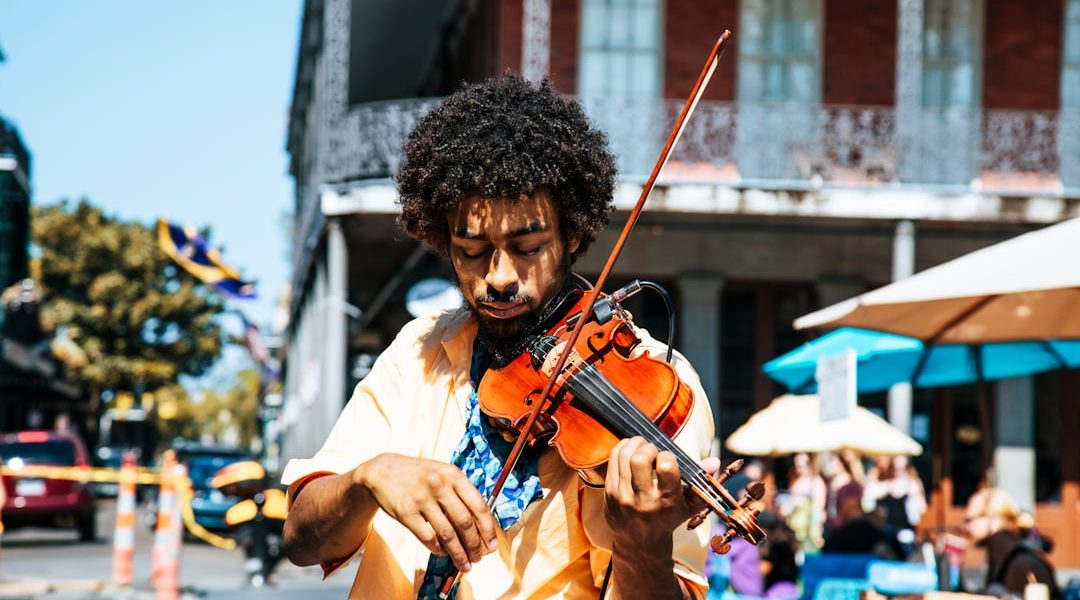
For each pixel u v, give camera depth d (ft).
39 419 149.07
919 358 34.73
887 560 36.73
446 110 8.32
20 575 54.60
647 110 63.26
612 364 7.82
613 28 68.03
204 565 63.52
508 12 66.64
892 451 43.42
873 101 68.44
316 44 88.28
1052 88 68.49
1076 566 67.67
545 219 8.01
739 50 68.23
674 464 6.63
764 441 45.09
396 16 86.99
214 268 78.02
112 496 154.40
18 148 124.67
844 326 27.73
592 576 7.84
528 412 7.72
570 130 8.20
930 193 62.39
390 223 65.98
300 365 99.96
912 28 63.00
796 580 39.22
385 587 8.16
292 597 47.88
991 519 28.73
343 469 8.25
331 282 64.59
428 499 7.09
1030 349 34.22
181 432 343.26
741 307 69.41
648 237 67.56
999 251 23.77
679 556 7.54
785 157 63.52
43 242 194.90
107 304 194.70
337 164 65.26
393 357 8.62
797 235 68.28
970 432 67.87
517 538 7.82
